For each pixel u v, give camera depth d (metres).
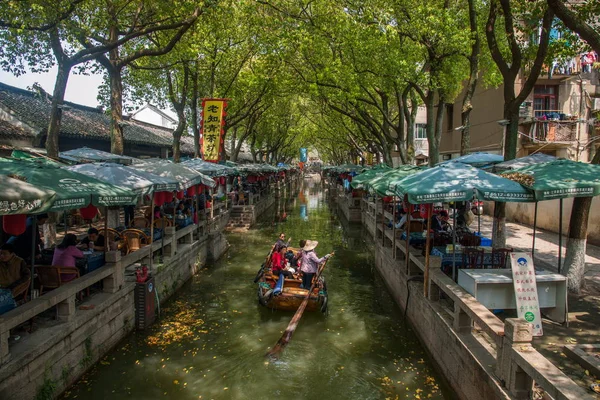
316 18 15.16
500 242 9.28
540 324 6.28
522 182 6.88
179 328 8.79
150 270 9.52
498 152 19.44
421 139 34.72
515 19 12.48
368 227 20.09
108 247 8.46
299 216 27.30
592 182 6.50
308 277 9.98
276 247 10.72
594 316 7.11
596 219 13.05
